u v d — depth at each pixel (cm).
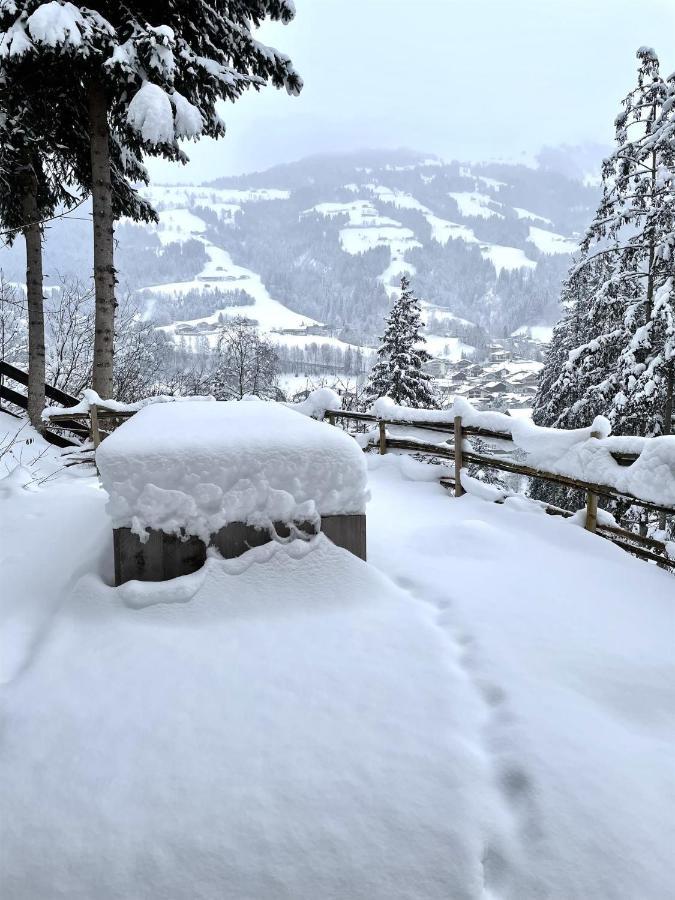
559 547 441
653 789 195
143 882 167
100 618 300
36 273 971
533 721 226
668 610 337
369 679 253
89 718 227
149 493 314
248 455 325
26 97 830
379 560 404
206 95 912
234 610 305
